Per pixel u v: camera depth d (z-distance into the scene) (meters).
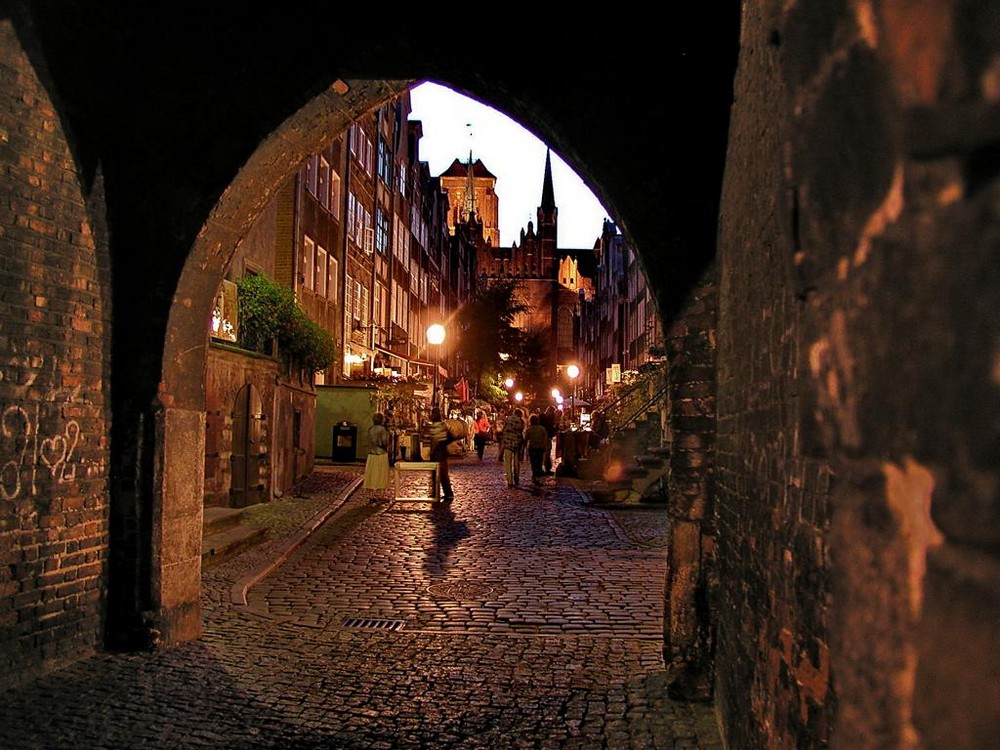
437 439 16.75
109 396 6.06
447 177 129.25
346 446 24.97
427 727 4.79
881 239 1.06
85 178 5.80
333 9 5.96
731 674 4.08
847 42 1.15
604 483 21.14
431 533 12.57
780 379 2.78
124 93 6.04
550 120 5.69
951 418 0.85
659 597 8.37
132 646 6.04
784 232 1.71
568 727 4.79
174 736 4.52
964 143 0.79
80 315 5.78
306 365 18.20
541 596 8.36
